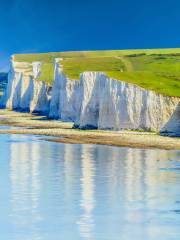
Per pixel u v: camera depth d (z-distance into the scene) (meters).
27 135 147.75
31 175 76.88
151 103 158.38
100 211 55.81
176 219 53.19
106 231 49.12
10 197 61.47
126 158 97.88
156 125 157.25
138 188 67.81
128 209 56.78
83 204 58.62
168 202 60.12
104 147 117.12
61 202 59.41
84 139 133.50
